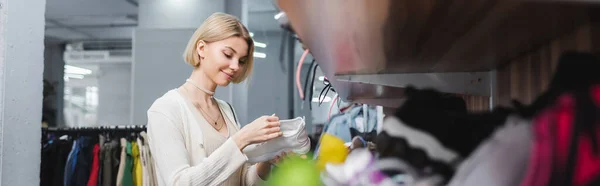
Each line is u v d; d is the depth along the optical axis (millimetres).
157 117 1285
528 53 778
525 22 521
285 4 480
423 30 570
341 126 1863
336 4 463
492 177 453
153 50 5168
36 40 1878
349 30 586
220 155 1180
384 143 554
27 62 1830
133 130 3312
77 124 10430
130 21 7500
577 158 405
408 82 1021
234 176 1410
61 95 9305
